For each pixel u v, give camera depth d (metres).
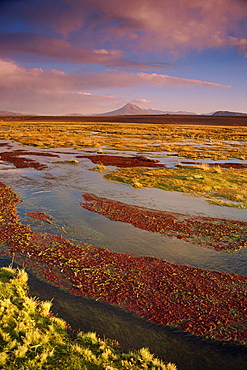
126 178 19.09
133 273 7.30
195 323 5.52
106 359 4.50
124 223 10.85
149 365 4.47
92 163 25.61
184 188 16.59
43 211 12.07
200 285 6.82
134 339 5.09
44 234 9.66
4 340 4.59
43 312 5.56
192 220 11.26
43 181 17.97
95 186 16.86
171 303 6.12
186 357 4.74
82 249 8.61
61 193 15.10
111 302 6.11
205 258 8.19
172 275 7.24
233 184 17.62
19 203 13.15
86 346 4.77
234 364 4.62
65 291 6.47
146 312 5.82
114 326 5.39
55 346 4.67
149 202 13.70
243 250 8.71
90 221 11.00
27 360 4.25
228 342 5.07
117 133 65.56
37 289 6.50
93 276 7.12
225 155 32.06
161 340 5.09
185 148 38.22
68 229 10.15
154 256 8.27
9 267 7.11
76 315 5.66
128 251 8.55
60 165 24.22
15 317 5.22
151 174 20.53
